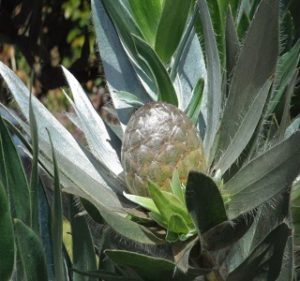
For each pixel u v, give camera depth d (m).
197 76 0.70
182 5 0.66
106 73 0.70
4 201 0.60
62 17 1.79
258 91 0.63
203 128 0.68
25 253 0.61
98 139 0.68
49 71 1.56
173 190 0.61
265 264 0.61
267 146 0.64
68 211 0.69
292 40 0.72
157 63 0.65
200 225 0.59
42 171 0.67
